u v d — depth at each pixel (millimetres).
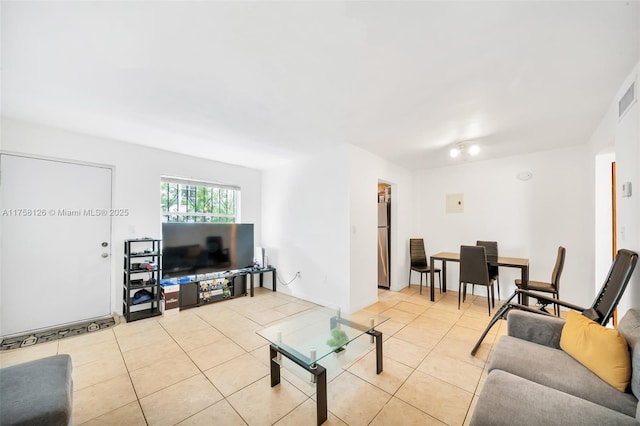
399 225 4816
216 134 3193
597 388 1314
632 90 1839
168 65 1821
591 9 1304
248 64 1806
